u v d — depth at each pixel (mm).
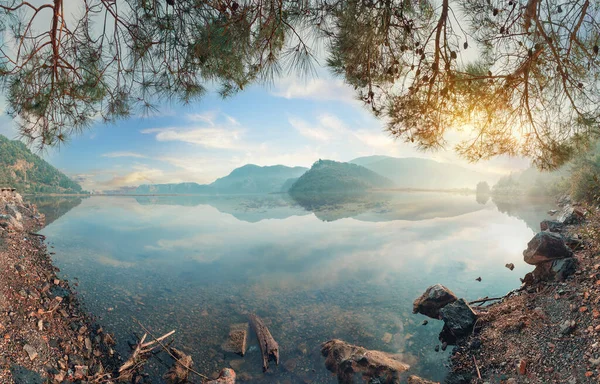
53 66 3588
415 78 4320
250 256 13055
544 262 6094
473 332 5418
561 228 9516
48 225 18031
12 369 3555
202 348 5711
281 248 14703
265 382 4785
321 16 3312
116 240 15492
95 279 8883
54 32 3359
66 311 5902
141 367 5004
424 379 4492
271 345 5664
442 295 6730
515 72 4277
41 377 3736
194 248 14625
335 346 5340
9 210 15242
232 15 2938
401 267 10914
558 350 3877
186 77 3654
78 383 4066
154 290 8609
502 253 12094
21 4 3082
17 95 3830
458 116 4773
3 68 3637
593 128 4664
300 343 5914
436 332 6051
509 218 22656
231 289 8938
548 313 4762
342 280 9719
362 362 4824
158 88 3709
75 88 3932
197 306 7613
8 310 4629
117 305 7230
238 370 5090
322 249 14383
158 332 6191
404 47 3709
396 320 6730
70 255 11094
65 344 4684
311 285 9289
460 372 4590
